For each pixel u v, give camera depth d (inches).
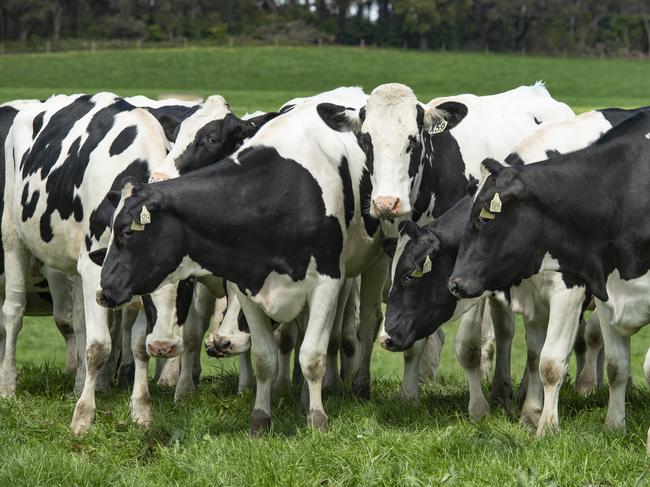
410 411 380.5
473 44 4446.4
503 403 406.6
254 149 352.2
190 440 347.3
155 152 383.2
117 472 315.0
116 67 3316.9
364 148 365.4
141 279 334.3
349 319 449.1
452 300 356.8
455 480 287.7
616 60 4030.5
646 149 326.3
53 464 310.5
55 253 418.6
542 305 353.1
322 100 418.0
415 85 3095.5
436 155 398.6
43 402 402.6
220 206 340.2
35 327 871.7
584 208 322.3
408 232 352.8
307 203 351.6
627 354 345.7
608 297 331.0
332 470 304.2
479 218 319.6
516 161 362.0
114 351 471.5
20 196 432.1
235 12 4554.6
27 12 4131.4
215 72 3272.6
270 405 402.6
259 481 297.4
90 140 400.5
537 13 4402.1
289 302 355.6
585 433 326.6
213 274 348.8
